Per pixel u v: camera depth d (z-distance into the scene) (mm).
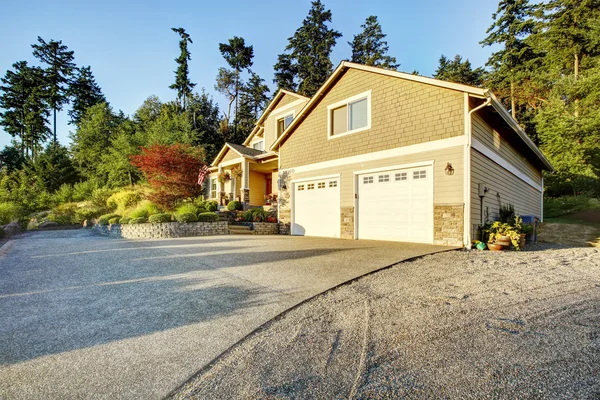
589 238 10492
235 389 1952
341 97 10633
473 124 7695
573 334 2684
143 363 2291
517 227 8203
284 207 12602
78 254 6918
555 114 19156
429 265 5496
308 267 5305
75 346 2570
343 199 10312
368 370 2141
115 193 17828
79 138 28969
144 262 5938
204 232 11203
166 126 27219
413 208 8453
